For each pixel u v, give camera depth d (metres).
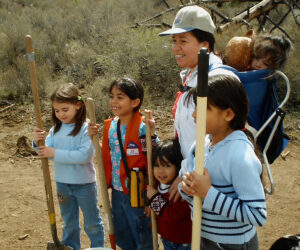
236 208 1.64
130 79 2.58
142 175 2.62
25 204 4.16
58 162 2.85
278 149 2.49
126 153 2.63
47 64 8.47
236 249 1.82
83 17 11.21
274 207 4.02
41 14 12.37
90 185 2.89
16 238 3.58
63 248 2.95
